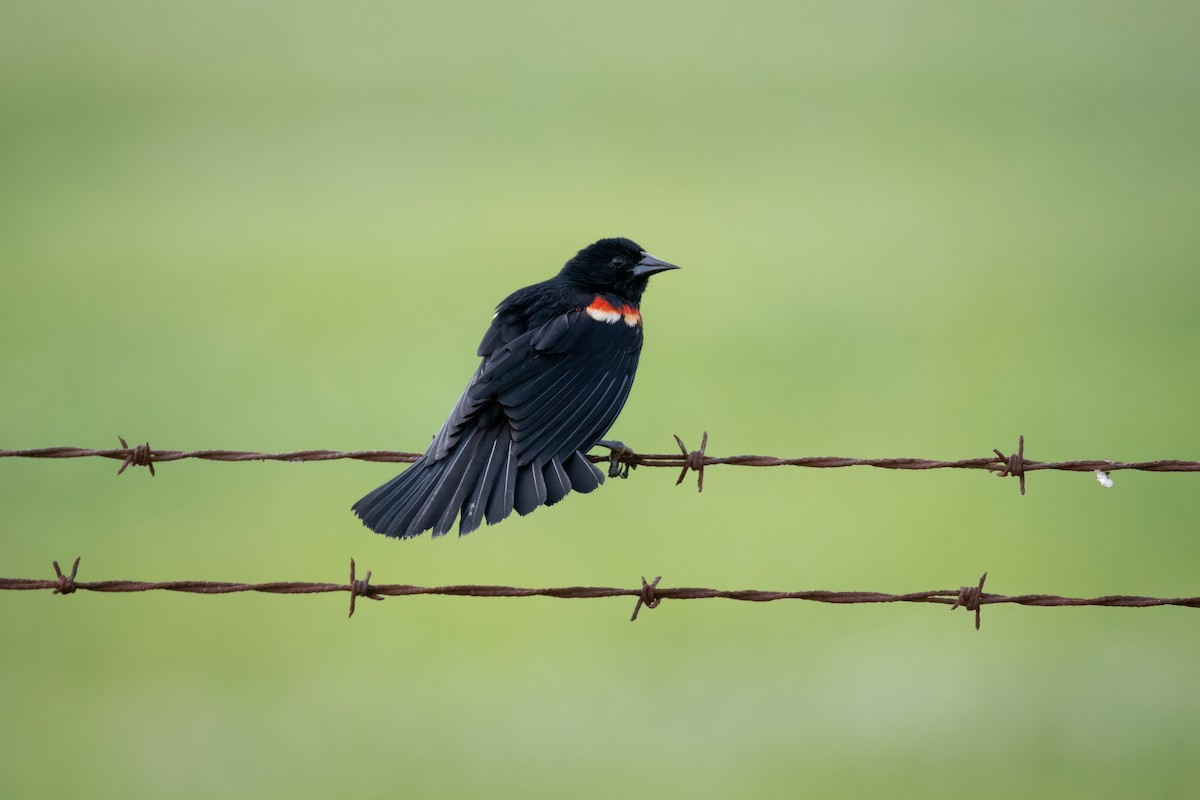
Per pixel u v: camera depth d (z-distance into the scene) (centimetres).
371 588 606
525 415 681
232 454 641
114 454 634
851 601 612
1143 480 1455
